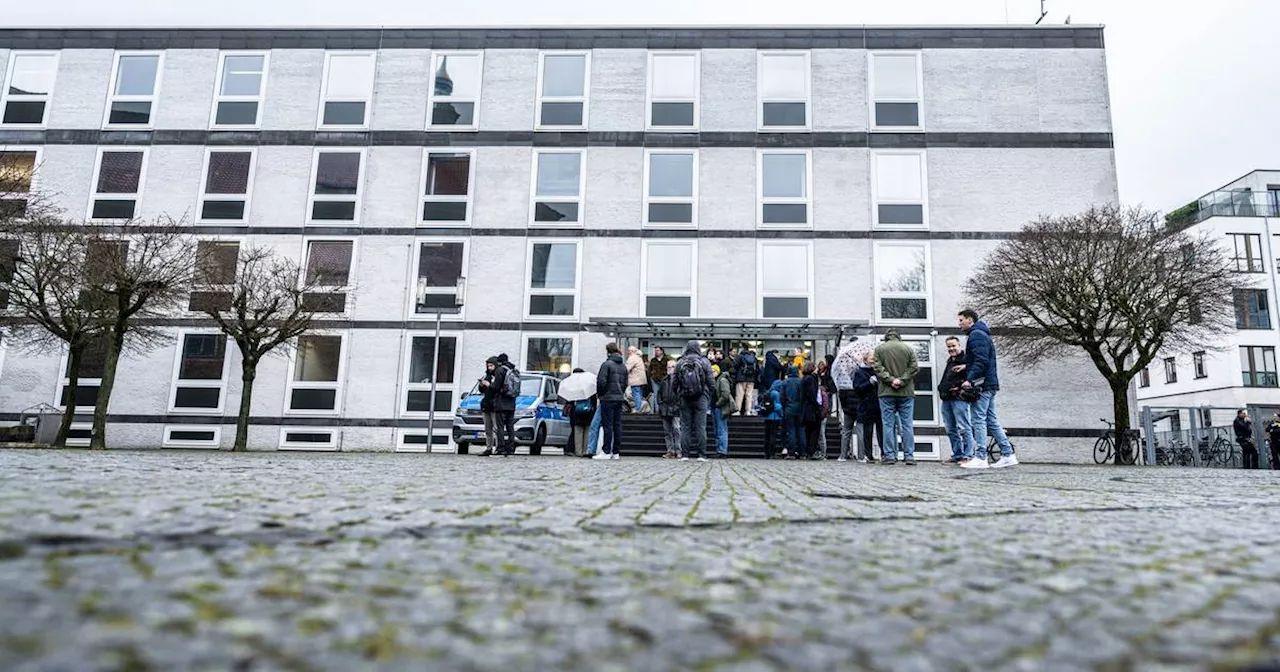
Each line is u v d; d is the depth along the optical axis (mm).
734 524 3150
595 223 21703
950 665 1218
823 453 15812
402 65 22688
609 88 22391
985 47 22094
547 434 16547
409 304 21484
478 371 21125
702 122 22141
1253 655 1302
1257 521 3482
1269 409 20781
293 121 22422
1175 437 22250
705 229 21578
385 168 22141
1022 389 20297
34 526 2246
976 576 2037
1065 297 17781
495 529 2760
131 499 3082
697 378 12258
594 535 2715
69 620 1247
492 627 1372
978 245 21234
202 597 1477
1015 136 21609
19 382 21109
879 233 21406
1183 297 17266
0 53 22969
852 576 2012
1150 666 1234
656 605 1609
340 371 21062
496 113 22375
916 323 20969
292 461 8734
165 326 21109
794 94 22281
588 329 21203
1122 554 2459
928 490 5531
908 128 21844
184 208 22078
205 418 20844
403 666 1106
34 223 15789
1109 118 21578
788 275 21328
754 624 1463
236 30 22891
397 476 5844
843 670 1174
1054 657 1276
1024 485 6301
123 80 22812
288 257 21484
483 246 21672
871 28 22391
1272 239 39875
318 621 1348
